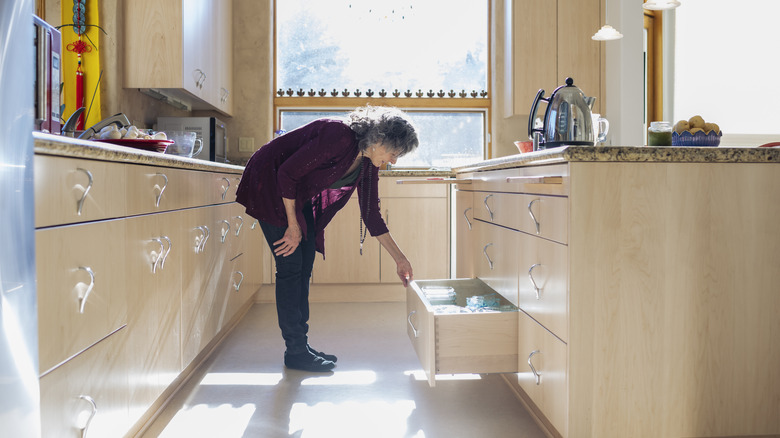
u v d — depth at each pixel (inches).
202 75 135.8
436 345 78.5
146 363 70.1
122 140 85.2
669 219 62.5
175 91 141.8
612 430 62.2
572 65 167.5
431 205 160.4
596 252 61.2
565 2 166.7
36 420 43.5
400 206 159.8
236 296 122.7
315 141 87.1
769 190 63.9
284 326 99.8
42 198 46.3
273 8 175.3
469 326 79.0
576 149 59.7
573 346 61.2
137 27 122.6
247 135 170.7
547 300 67.9
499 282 90.7
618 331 61.9
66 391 50.1
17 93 41.0
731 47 175.9
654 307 62.5
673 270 62.7
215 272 104.4
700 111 176.2
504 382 94.3
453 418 79.0
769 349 64.4
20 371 41.6
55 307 48.1
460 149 180.4
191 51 129.5
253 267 143.3
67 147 49.3
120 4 121.3
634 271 62.1
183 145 106.7
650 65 180.2
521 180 78.2
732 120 175.9
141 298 68.2
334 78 178.1
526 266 76.2
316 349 113.7
